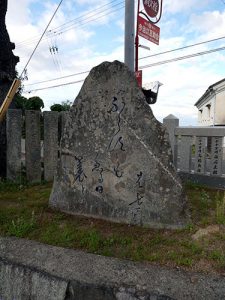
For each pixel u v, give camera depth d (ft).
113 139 12.84
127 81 12.67
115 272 9.36
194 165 20.39
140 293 8.54
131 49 23.36
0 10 19.49
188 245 10.55
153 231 11.81
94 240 10.97
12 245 11.19
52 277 9.54
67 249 10.71
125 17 23.35
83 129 13.47
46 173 20.26
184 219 11.88
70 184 13.78
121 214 12.69
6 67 20.12
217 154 19.30
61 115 20.76
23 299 10.16
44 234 11.77
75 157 13.64
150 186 12.16
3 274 10.54
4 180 19.56
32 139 19.57
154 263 9.76
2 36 19.79
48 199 15.75
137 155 12.38
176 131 20.92
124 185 12.62
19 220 12.80
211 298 8.14
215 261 9.65
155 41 24.88
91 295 9.05
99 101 13.15
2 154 20.25
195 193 17.25
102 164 13.03
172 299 8.20
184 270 9.32
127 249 10.55
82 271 9.52
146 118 12.32
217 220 12.39
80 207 13.55
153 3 24.14
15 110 18.99
